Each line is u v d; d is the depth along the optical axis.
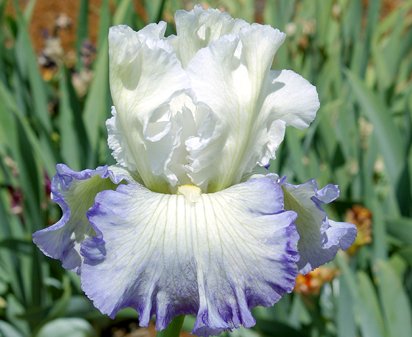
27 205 0.74
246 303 0.33
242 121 0.37
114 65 0.37
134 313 0.69
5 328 0.72
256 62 0.37
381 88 0.97
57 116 0.99
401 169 0.78
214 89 0.37
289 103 0.39
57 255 0.36
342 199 0.74
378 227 0.67
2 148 0.83
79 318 0.70
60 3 2.00
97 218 0.33
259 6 1.71
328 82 0.94
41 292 0.75
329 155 0.82
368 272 0.73
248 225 0.34
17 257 0.75
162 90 0.36
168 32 0.69
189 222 0.34
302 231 0.38
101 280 0.33
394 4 2.08
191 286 0.33
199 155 0.37
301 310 0.70
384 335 0.58
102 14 0.89
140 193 0.35
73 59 1.10
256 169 0.43
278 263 0.33
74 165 0.78
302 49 1.07
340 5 1.11
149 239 0.34
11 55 1.04
